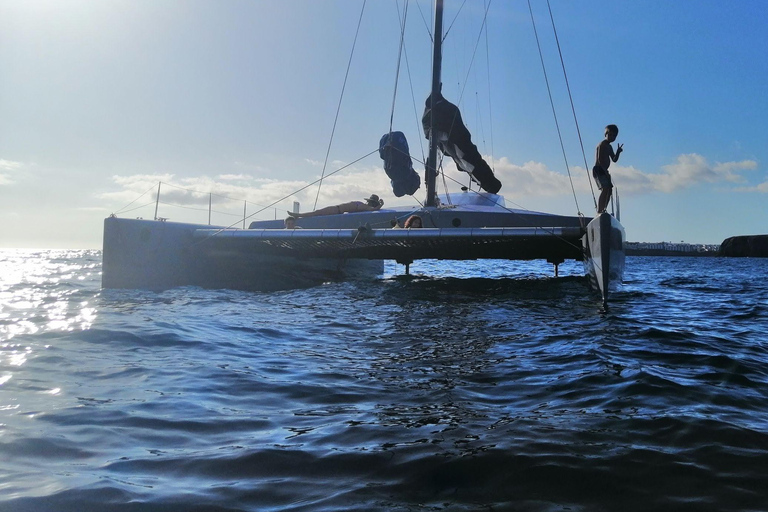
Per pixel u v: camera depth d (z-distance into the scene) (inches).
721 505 80.2
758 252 3383.4
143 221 436.1
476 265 1051.9
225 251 476.1
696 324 271.1
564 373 161.9
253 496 83.4
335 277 576.4
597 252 334.0
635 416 120.1
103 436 107.9
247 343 212.2
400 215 539.8
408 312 304.0
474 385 150.5
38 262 1411.2
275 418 121.1
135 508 79.2
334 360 183.5
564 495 83.7
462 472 91.7
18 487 84.7
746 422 116.6
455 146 600.1
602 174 335.3
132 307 316.8
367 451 100.6
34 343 201.2
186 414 122.7
